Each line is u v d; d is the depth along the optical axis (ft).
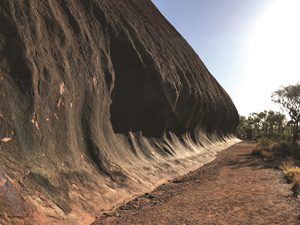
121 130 60.95
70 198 33.71
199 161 92.38
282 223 29.27
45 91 36.29
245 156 103.81
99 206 36.52
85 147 44.09
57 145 37.35
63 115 39.58
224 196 42.22
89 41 51.55
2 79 31.24
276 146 105.09
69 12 49.26
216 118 167.22
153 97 72.74
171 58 100.01
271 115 308.81
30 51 35.58
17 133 31.32
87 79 47.47
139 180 50.72
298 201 36.76
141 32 83.92
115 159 50.21
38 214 28.12
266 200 38.27
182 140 99.14
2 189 26.37
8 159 29.22
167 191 49.44
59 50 41.98
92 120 47.21
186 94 97.66
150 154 67.36
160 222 31.65
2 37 32.78
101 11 61.67
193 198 42.34
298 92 164.76
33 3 39.58
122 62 63.67
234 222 30.40
